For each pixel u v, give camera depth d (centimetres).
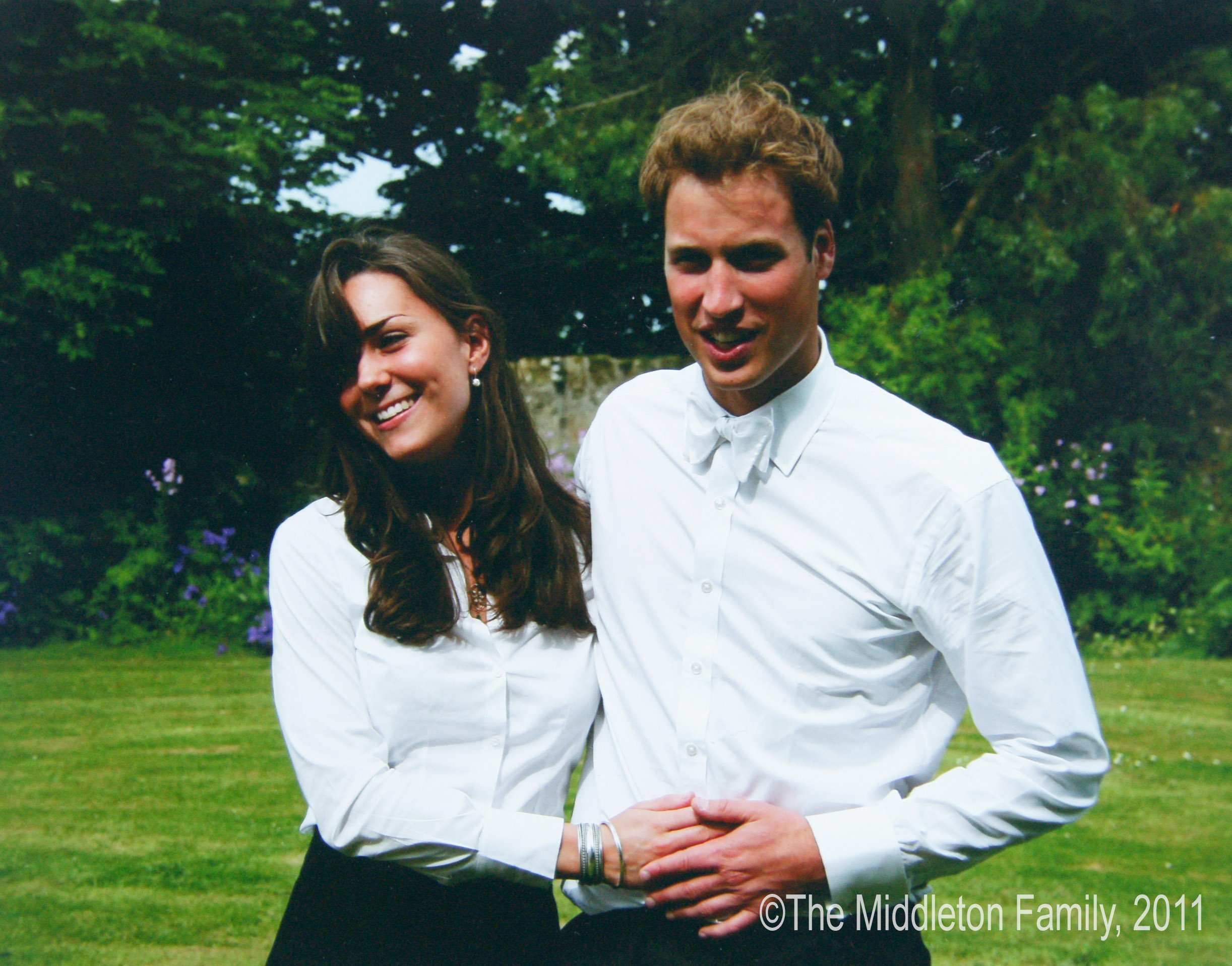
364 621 186
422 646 185
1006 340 1005
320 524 193
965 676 171
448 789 180
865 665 173
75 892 374
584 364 991
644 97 1108
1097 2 1031
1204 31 1087
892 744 175
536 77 1127
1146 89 1099
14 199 942
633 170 1072
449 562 193
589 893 191
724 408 179
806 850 168
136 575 888
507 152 1123
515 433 201
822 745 173
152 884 381
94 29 945
